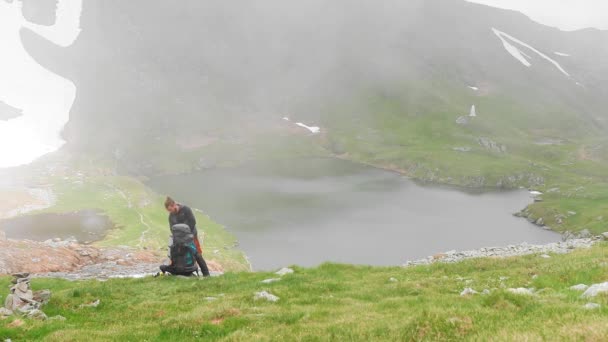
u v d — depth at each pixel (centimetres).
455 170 18412
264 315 1485
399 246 10225
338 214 12662
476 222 12325
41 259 3775
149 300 1967
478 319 1077
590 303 1127
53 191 13538
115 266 3781
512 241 10844
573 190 15212
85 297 1989
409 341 1024
